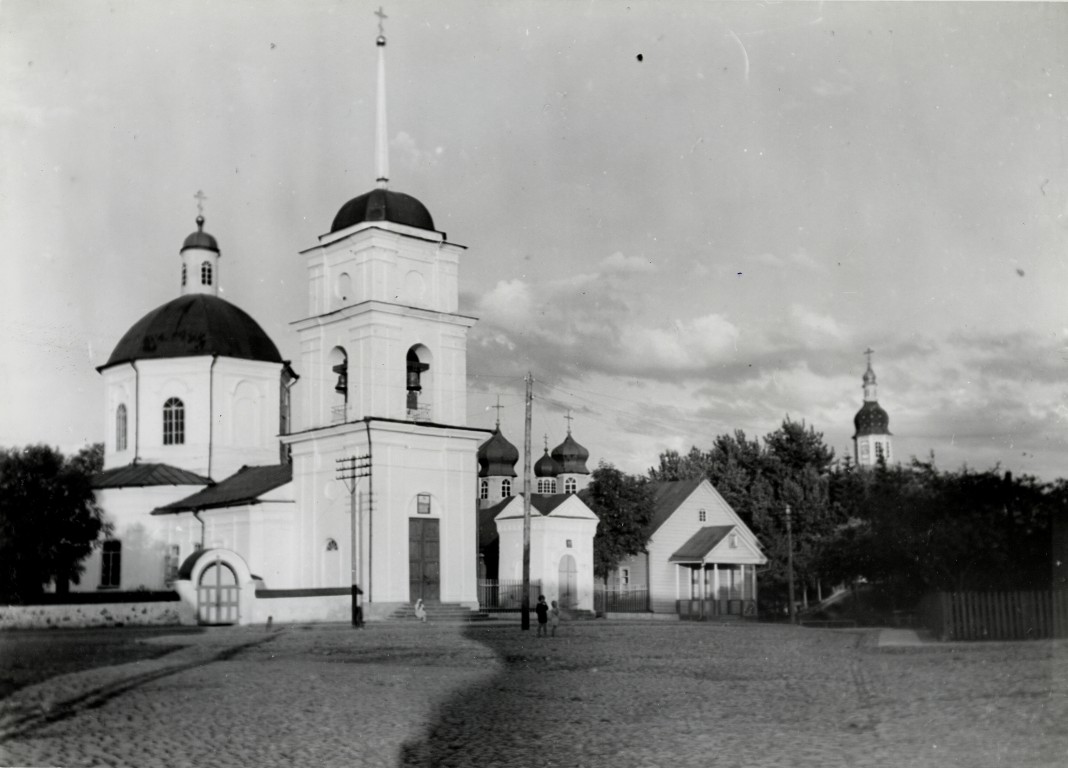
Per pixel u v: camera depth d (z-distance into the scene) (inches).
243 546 2082.9
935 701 661.3
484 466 2928.2
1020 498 1285.7
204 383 2356.1
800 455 2635.3
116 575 2223.2
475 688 784.3
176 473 2297.0
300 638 1397.6
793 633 1513.3
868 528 1476.4
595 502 2516.0
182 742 557.9
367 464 1947.6
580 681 829.2
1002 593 1171.3
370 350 1985.7
